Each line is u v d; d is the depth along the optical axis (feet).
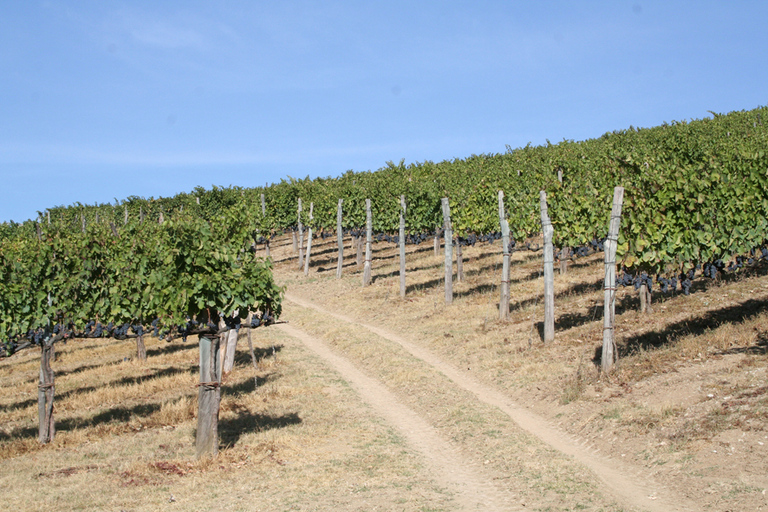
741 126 98.99
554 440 35.24
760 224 45.37
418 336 64.75
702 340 41.39
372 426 39.88
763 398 30.45
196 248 34.24
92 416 45.24
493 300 70.49
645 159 61.67
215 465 32.65
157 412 44.91
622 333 48.32
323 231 118.21
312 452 34.63
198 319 34.47
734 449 27.25
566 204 61.93
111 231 45.09
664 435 30.94
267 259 36.83
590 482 27.86
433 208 89.66
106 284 42.01
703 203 43.39
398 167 134.72
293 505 26.68
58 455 35.99
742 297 49.29
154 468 32.35
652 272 46.11
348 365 59.06
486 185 81.61
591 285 67.82
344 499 27.32
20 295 38.50
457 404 42.78
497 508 26.08
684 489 25.70
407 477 30.35
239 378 55.21
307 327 77.41
